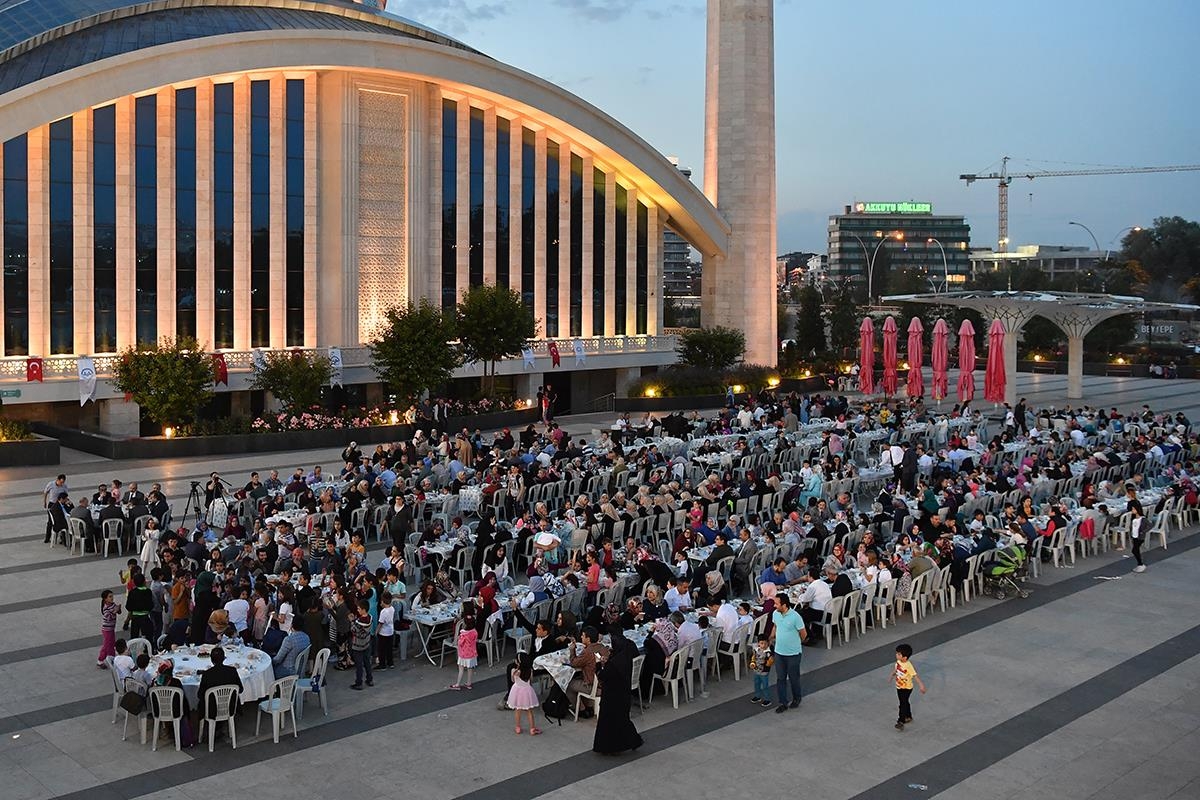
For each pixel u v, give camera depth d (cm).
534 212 6297
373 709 1819
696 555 2428
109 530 2728
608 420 5697
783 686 1823
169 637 1847
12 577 2534
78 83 4606
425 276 5806
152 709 1636
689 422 4653
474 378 6075
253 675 1675
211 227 5138
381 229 5662
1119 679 1986
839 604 2134
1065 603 2466
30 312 4675
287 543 2344
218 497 2873
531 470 3297
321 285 5503
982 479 3123
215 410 5194
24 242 4647
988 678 1986
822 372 7800
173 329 5038
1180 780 1581
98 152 4812
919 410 5019
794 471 3831
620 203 6775
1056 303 5856
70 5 5381
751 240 7275
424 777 1569
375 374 5547
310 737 1702
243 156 5203
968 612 2398
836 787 1551
